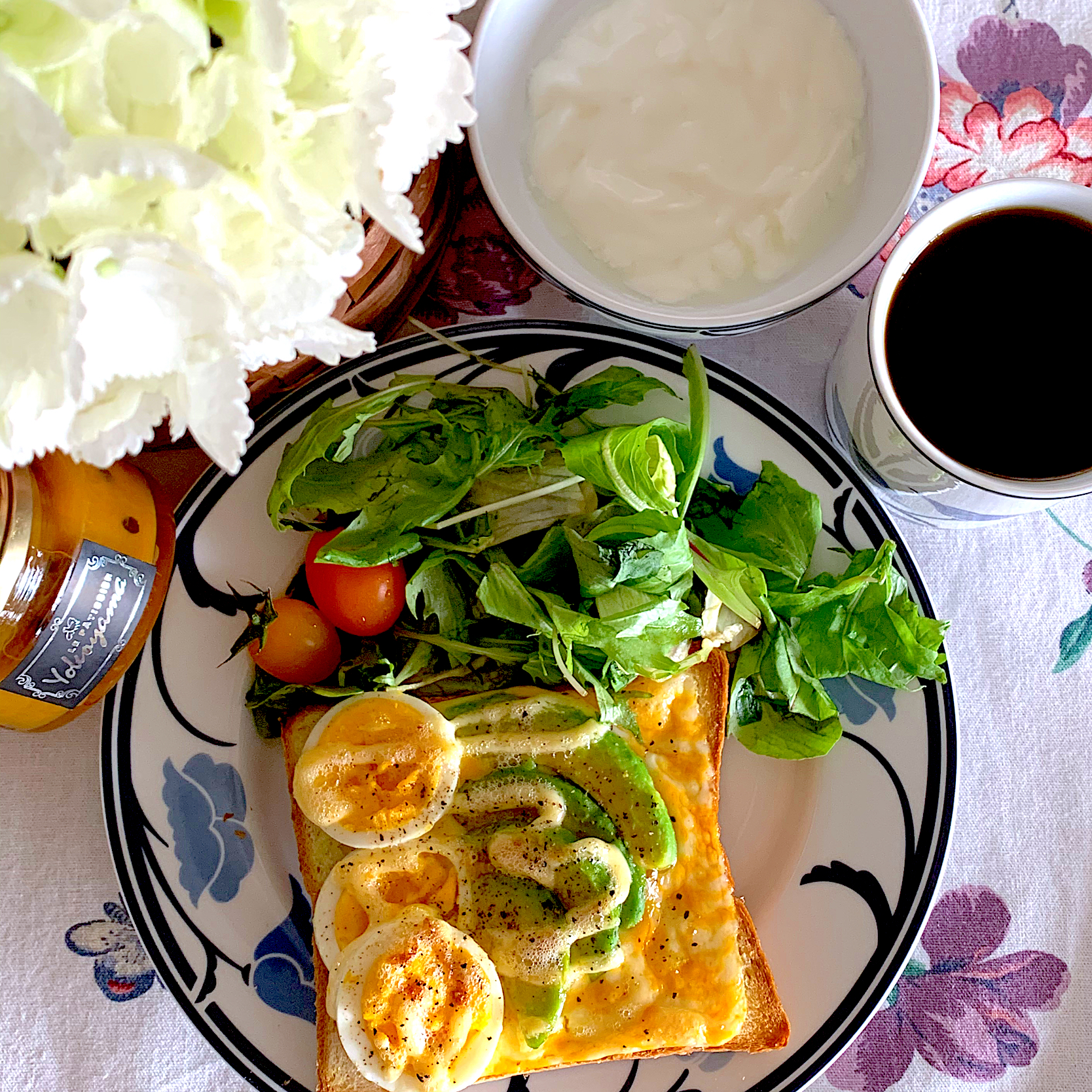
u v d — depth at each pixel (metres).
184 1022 0.39
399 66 0.24
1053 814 0.40
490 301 0.40
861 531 0.38
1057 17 0.39
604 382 0.37
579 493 0.36
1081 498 0.40
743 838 0.39
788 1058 0.37
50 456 0.32
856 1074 0.39
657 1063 0.37
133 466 0.37
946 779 0.37
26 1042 0.38
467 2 0.25
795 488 0.37
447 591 0.37
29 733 0.38
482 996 0.35
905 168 0.33
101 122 0.21
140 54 0.21
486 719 0.36
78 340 0.22
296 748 0.37
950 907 0.40
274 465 0.37
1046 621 0.40
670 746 0.37
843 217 0.34
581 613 0.35
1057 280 0.34
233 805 0.37
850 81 0.34
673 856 0.36
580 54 0.34
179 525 0.37
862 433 0.36
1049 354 0.34
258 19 0.22
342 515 0.37
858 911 0.37
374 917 0.36
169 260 0.22
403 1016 0.34
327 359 0.26
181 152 0.21
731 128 0.34
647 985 0.36
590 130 0.34
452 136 0.25
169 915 0.37
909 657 0.36
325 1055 0.36
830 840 0.38
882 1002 0.38
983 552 0.40
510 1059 0.36
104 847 0.39
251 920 0.37
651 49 0.34
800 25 0.34
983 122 0.39
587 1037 0.36
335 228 0.24
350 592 0.36
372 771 0.36
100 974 0.39
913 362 0.34
